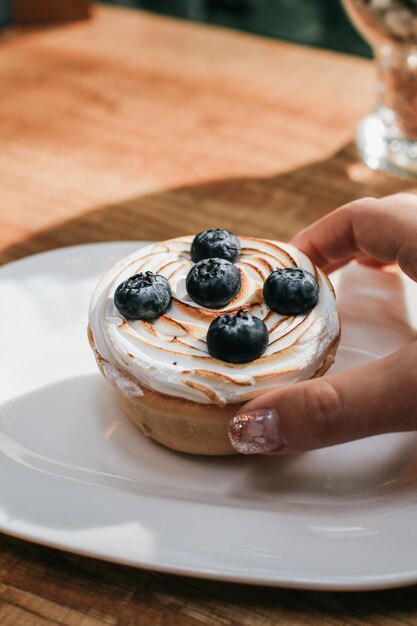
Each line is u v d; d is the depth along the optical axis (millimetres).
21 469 327
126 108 563
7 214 479
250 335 327
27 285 399
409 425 316
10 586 313
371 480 341
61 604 308
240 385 327
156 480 341
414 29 489
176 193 495
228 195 494
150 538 304
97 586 312
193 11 693
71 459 347
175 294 352
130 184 501
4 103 565
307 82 592
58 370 378
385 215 370
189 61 612
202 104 568
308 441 316
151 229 470
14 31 645
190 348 335
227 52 626
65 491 318
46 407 365
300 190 498
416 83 507
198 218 478
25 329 388
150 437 354
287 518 312
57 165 515
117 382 343
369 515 320
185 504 315
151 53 621
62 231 469
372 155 521
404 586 302
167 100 571
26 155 522
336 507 329
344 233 383
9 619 305
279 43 640
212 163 518
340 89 586
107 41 636
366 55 636
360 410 312
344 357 381
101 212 481
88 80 589
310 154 526
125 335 340
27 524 306
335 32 646
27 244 461
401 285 400
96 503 314
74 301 397
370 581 293
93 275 405
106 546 301
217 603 308
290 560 298
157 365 332
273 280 343
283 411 314
